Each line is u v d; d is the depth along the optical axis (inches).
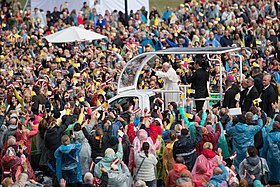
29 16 3673.7
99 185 1758.1
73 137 1875.0
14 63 2960.1
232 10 3597.4
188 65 2618.1
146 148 1843.0
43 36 3253.0
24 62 2928.2
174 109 2048.5
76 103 2230.6
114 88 2402.8
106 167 1768.0
